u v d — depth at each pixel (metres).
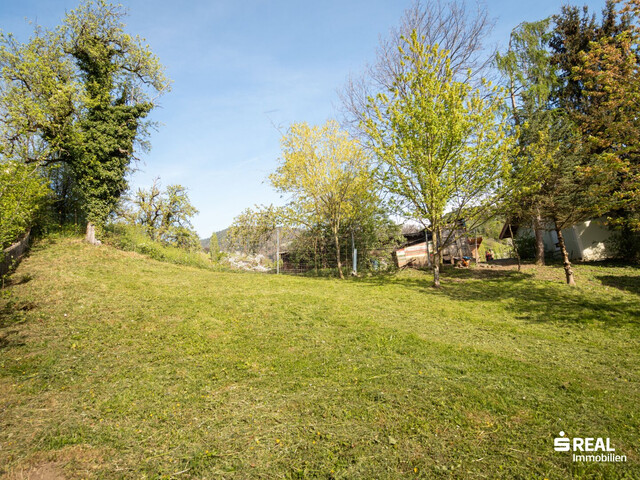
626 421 3.76
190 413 3.91
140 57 17.64
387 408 4.00
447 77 11.31
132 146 17.52
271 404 4.11
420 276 15.58
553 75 16.58
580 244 18.31
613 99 8.83
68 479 2.86
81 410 3.94
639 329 7.35
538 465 3.05
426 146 11.52
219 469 3.01
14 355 5.39
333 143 16.88
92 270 12.02
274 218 18.58
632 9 8.81
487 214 11.91
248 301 9.38
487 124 10.95
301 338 6.60
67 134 14.17
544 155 11.08
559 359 5.70
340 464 3.07
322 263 18.09
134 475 2.92
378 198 16.19
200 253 20.22
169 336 6.55
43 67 13.90
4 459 3.04
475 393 4.33
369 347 6.08
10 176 7.34
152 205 22.58
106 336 6.44
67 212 18.47
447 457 3.16
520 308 9.39
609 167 8.40
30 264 11.78
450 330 7.29
